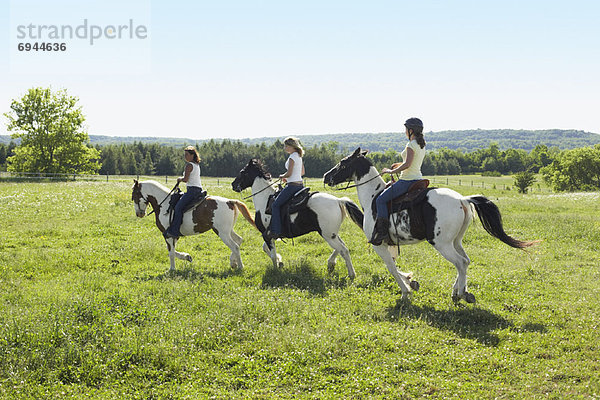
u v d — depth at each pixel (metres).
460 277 7.73
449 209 7.49
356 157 8.78
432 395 5.12
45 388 5.21
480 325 7.13
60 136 60.12
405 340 6.42
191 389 5.23
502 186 75.50
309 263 10.88
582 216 18.72
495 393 5.11
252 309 7.43
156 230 15.97
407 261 11.16
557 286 9.04
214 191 29.14
